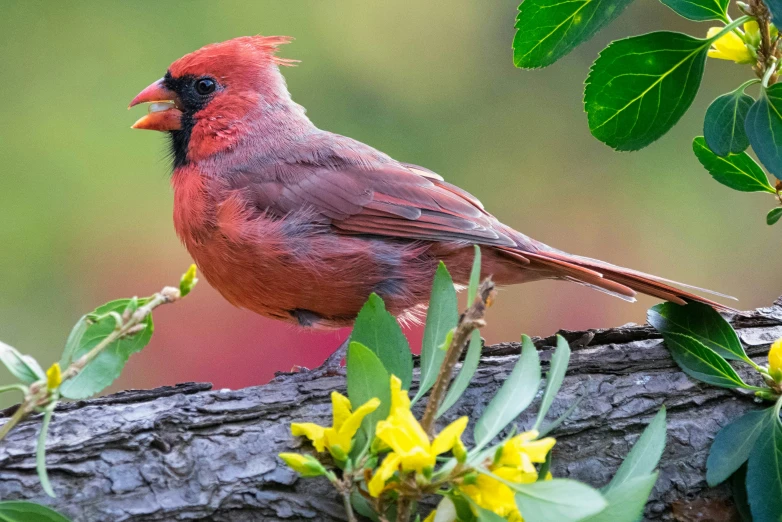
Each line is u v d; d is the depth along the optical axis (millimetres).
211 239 7996
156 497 5684
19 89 11836
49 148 11648
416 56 12602
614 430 6293
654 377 6500
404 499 4816
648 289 7523
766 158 5473
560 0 5707
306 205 7945
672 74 5746
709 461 6004
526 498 4430
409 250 7945
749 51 5953
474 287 4750
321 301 7973
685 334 6523
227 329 10289
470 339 5109
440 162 12492
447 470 4590
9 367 4816
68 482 5625
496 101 12672
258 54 8648
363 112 12445
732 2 12234
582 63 12852
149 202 11633
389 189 8070
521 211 12469
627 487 4766
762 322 7039
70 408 5984
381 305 5508
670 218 12477
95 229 11438
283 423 6078
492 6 12727
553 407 6324
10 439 5715
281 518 5777
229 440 5938
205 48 8578
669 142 12703
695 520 6074
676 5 5812
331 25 12547
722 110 5754
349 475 4887
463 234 7906
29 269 11164
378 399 4961
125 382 10070
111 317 5211
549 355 6672
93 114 11852
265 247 7754
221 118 8375
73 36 12047
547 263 7902
